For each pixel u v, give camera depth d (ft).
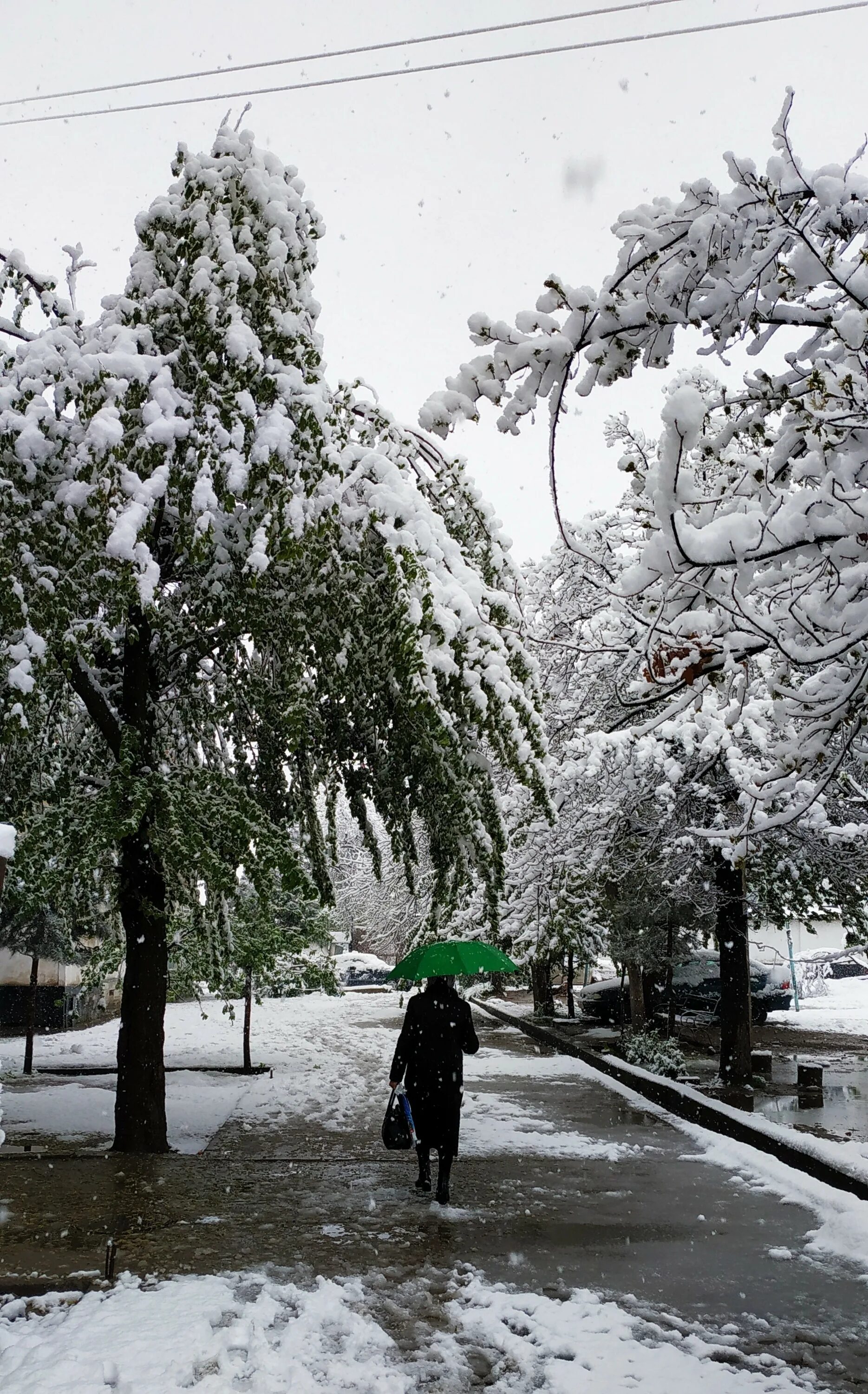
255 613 33.60
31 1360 17.28
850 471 17.24
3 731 28.73
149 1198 28.66
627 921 62.54
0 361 31.30
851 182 17.12
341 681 32.96
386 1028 87.15
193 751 41.39
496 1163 34.09
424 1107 29.27
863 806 48.26
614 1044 68.49
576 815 52.31
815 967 44.37
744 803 40.98
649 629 18.42
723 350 18.89
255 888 34.68
